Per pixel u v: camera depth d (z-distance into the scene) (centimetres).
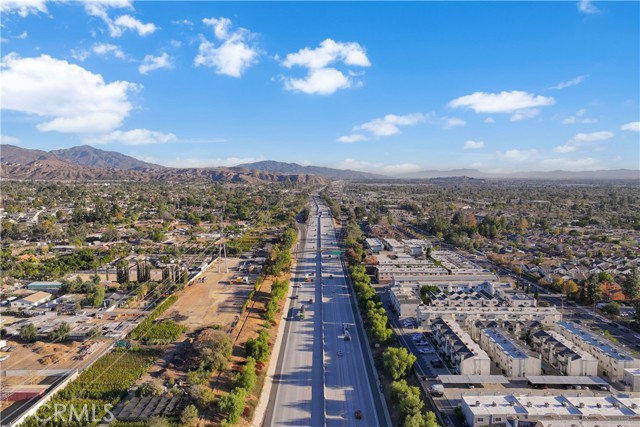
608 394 11762
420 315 17462
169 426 10506
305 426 11038
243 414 11288
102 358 14188
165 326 16800
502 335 15025
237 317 18075
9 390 12250
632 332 16725
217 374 13125
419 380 12962
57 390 12181
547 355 14450
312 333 16962
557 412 10444
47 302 19462
